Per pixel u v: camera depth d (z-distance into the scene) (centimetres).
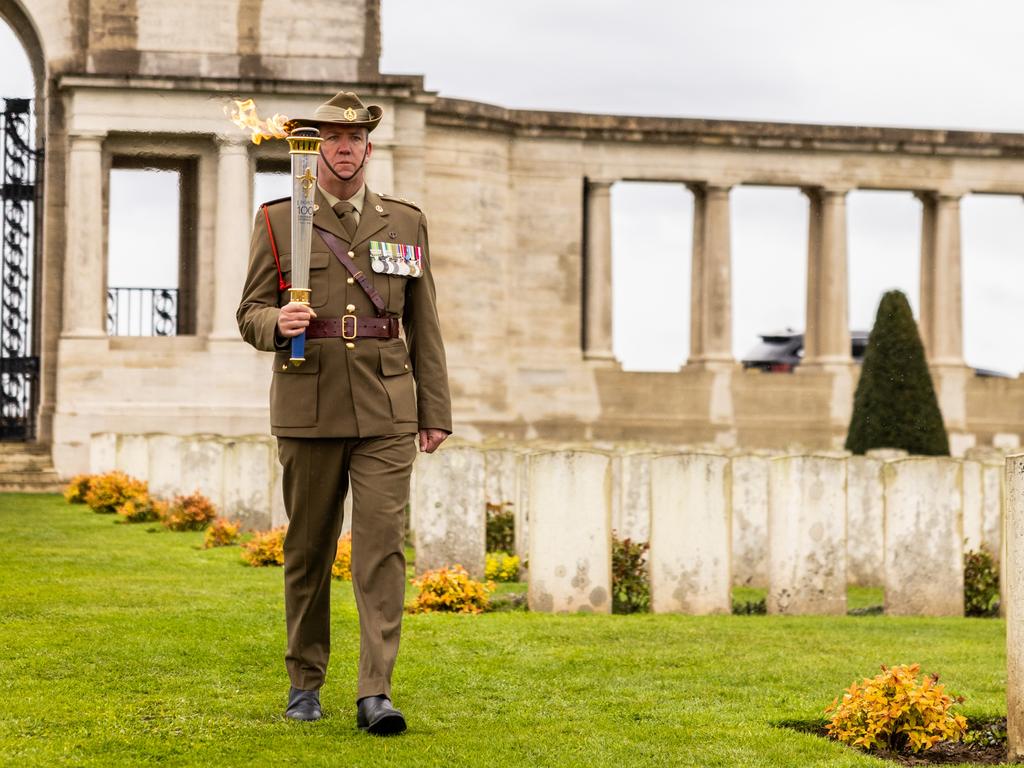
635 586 2023
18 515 3300
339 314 1178
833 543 1981
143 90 4784
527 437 5578
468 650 1562
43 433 4881
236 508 2875
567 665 1485
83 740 1125
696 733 1192
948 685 1419
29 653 1453
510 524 2609
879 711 1187
